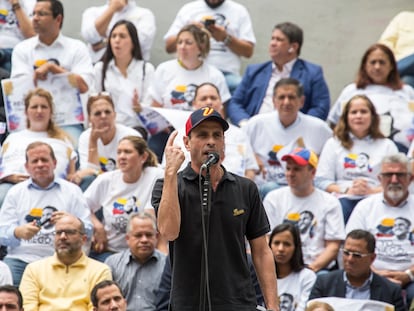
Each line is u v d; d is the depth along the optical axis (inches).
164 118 818.2
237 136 783.1
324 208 737.0
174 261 440.5
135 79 874.8
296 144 808.9
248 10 971.9
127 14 927.7
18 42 913.5
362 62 845.8
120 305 631.8
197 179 439.5
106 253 738.2
